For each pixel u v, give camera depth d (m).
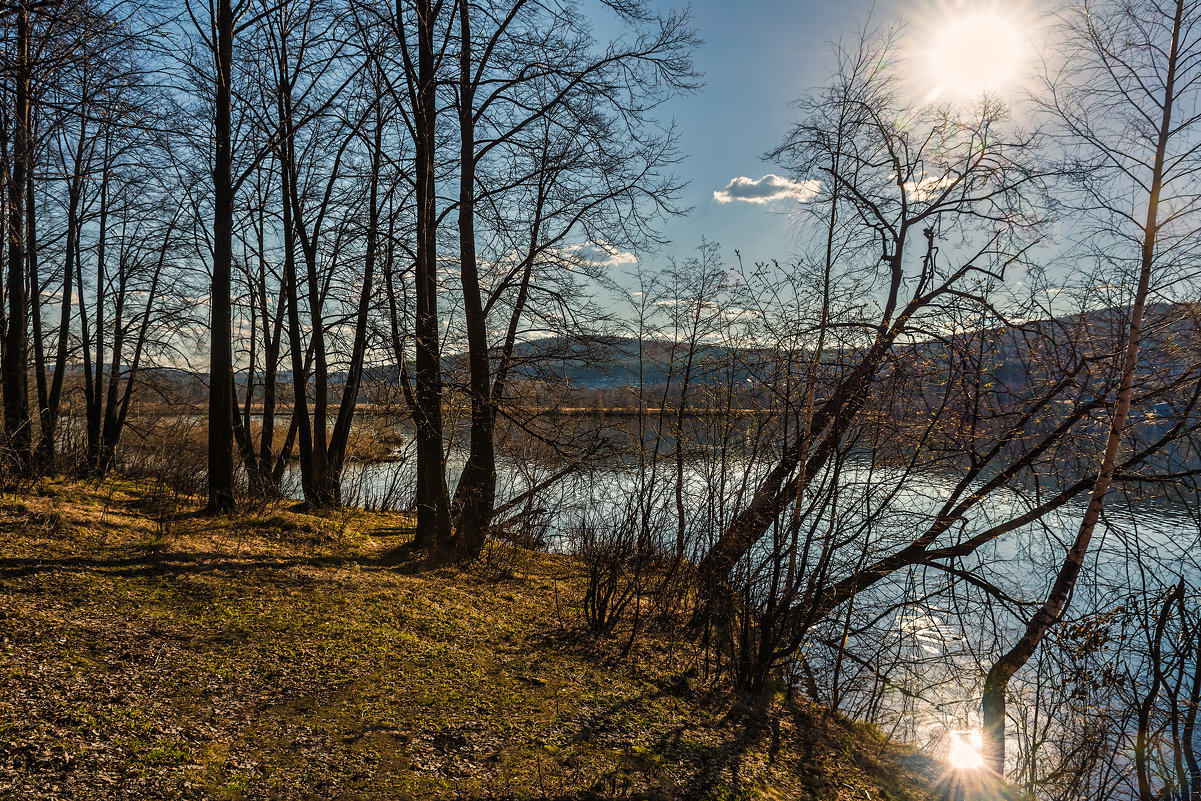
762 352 8.16
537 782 4.28
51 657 4.38
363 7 9.79
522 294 11.68
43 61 6.44
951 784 6.13
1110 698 7.29
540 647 6.90
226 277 9.45
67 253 15.13
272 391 15.73
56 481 10.20
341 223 12.60
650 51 11.16
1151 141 7.45
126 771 3.41
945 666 8.49
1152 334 8.07
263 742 4.04
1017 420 9.19
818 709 7.36
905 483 7.60
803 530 7.92
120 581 6.07
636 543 9.14
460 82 10.39
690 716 6.03
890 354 7.68
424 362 10.29
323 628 6.01
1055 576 8.91
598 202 12.32
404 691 5.14
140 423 21.16
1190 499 8.85
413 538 11.20
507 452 12.67
